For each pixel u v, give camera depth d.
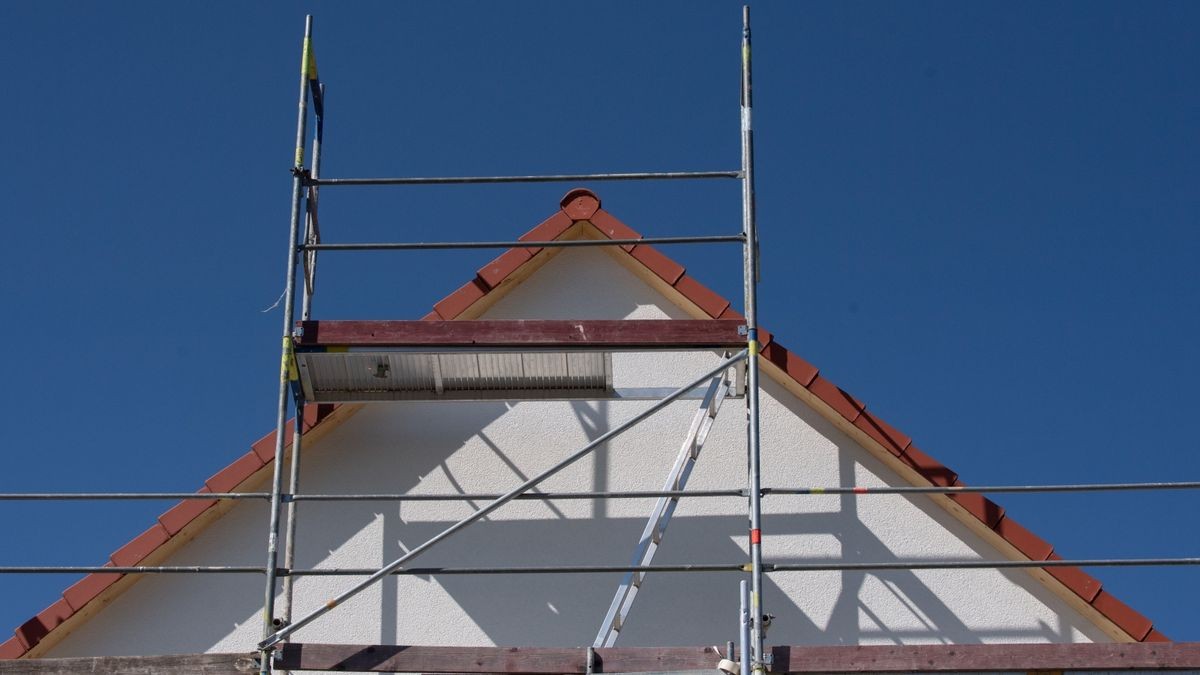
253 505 10.08
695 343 9.17
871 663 8.30
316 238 10.23
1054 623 9.82
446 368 9.95
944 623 9.84
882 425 10.17
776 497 10.23
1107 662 8.34
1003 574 9.96
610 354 9.83
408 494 9.91
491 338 9.23
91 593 9.57
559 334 9.23
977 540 10.05
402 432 10.38
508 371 10.04
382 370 9.89
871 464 10.28
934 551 10.03
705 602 9.95
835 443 10.35
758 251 9.56
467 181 9.79
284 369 9.03
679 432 10.42
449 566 9.99
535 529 10.13
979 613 9.87
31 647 9.45
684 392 9.03
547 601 9.92
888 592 9.95
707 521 10.20
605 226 10.91
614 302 10.84
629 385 10.46
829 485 10.23
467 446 10.36
